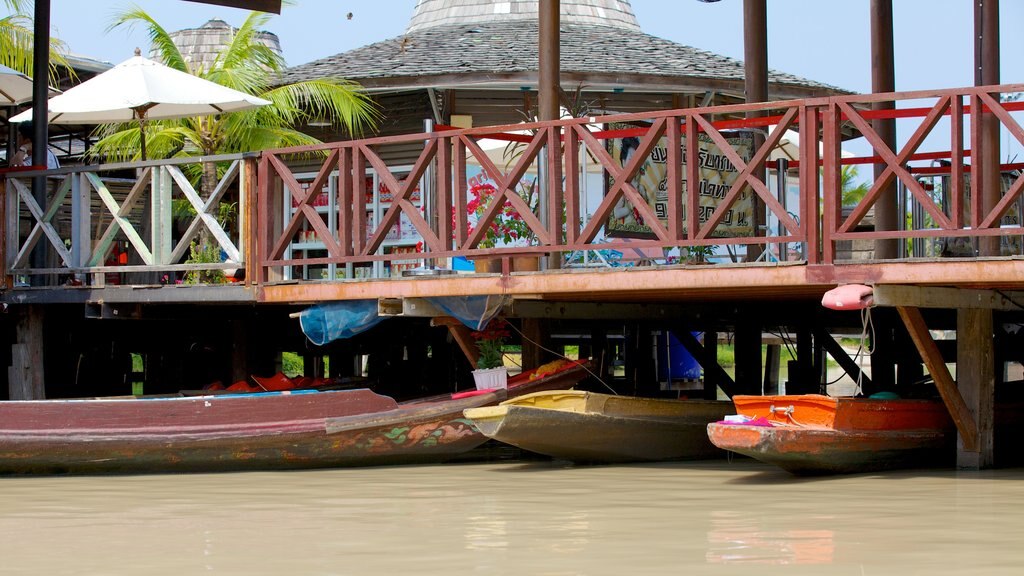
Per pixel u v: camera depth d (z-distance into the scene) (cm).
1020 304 1034
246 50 1991
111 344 1508
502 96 1884
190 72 2095
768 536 690
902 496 857
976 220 841
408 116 1908
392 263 1173
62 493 916
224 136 1961
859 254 1712
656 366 1816
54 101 1392
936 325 1427
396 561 630
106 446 1007
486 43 2061
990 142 1183
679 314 1253
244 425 1042
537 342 1202
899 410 1020
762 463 1082
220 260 1361
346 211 1075
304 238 1667
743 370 1320
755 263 920
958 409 1010
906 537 684
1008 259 839
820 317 1359
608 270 972
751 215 1077
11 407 997
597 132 1085
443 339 1438
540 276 1002
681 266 944
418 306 1070
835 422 959
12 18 1798
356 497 879
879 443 994
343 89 1811
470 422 1079
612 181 995
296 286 1115
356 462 1082
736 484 934
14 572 617
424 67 1847
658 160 1027
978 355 1020
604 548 656
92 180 1211
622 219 1013
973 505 809
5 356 1393
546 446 1030
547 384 1131
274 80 1997
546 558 630
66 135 2173
